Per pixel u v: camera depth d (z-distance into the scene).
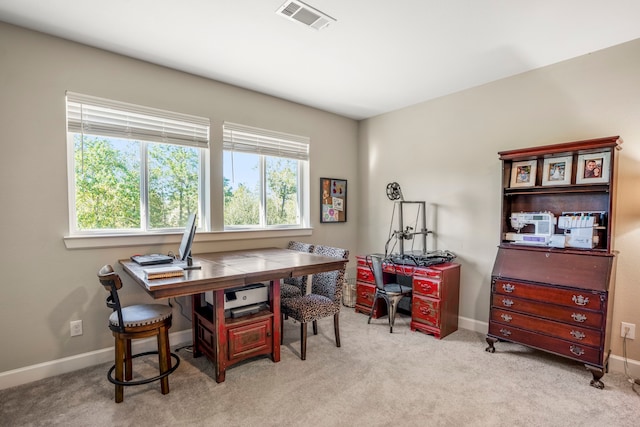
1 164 2.16
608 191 2.27
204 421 1.83
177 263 2.48
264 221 3.61
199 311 2.58
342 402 2.01
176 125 2.93
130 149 2.76
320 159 4.07
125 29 2.24
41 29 2.24
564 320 2.32
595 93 2.53
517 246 2.71
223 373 2.24
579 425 1.80
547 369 2.43
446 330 3.09
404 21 2.13
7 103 2.17
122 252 2.65
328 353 2.69
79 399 2.04
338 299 2.81
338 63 2.77
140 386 2.18
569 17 2.07
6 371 2.19
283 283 3.49
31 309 2.27
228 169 3.29
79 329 2.45
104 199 2.64
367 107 3.95
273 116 3.58
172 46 2.49
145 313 2.11
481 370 2.41
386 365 2.49
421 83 3.20
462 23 2.15
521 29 2.22
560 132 2.71
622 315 2.40
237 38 2.37
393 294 3.16
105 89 2.54
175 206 3.00
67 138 2.41
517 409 1.94
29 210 2.26
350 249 4.45
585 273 2.28
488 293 3.17
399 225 3.79
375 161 4.30
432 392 2.12
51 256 2.34
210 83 3.11
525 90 2.91
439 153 3.58
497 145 3.10
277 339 2.53
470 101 3.30
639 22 2.12
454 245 3.45
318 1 1.92
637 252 2.35
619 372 2.38
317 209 4.06
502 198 2.82
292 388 2.16
